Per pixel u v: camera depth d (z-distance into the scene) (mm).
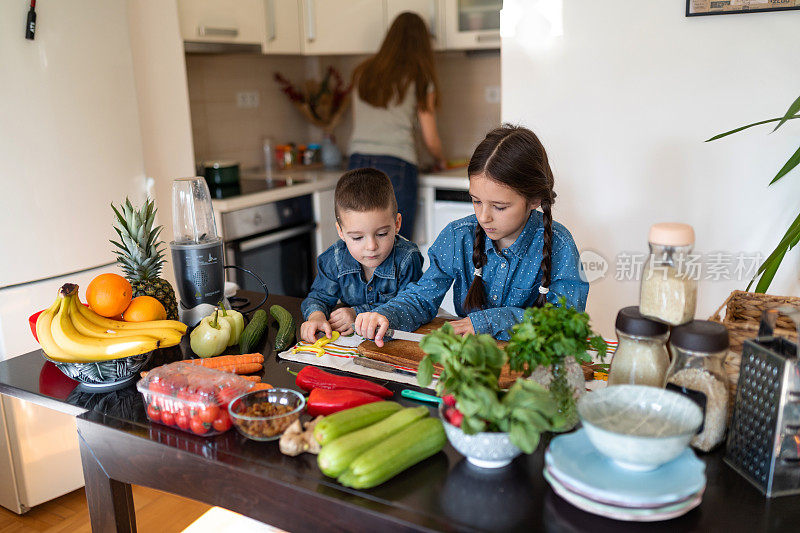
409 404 1103
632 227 2336
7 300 2025
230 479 973
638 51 2186
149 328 1239
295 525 930
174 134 2764
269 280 3232
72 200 2160
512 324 1407
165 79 2693
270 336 1464
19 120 1995
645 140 2244
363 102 3377
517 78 2395
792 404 817
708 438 942
